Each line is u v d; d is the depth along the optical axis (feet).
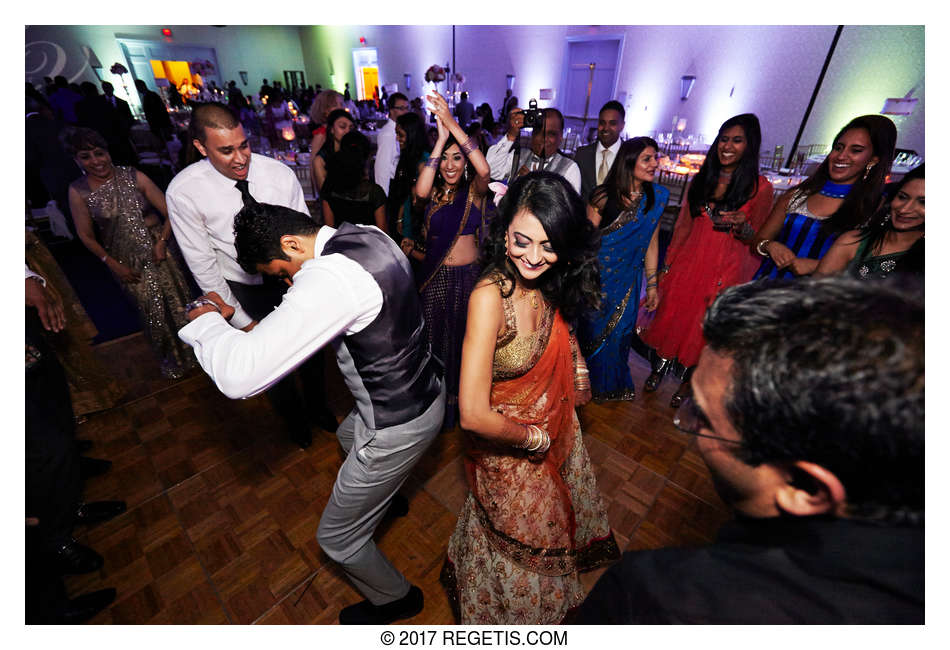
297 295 2.81
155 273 7.36
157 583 4.80
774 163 16.22
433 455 6.62
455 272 6.21
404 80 40.42
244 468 6.30
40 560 3.81
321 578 4.89
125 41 38.27
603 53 26.22
